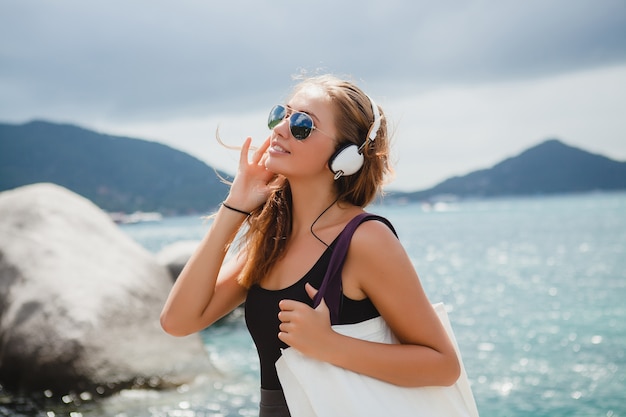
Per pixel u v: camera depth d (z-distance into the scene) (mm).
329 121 1939
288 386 1824
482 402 6203
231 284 2115
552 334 9320
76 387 6281
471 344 8875
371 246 1813
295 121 1913
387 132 2059
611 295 12953
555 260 20797
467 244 30688
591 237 31484
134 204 183000
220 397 6344
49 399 6234
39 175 189375
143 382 6461
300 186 1993
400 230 50188
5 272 7172
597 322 10148
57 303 6680
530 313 11281
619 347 8305
